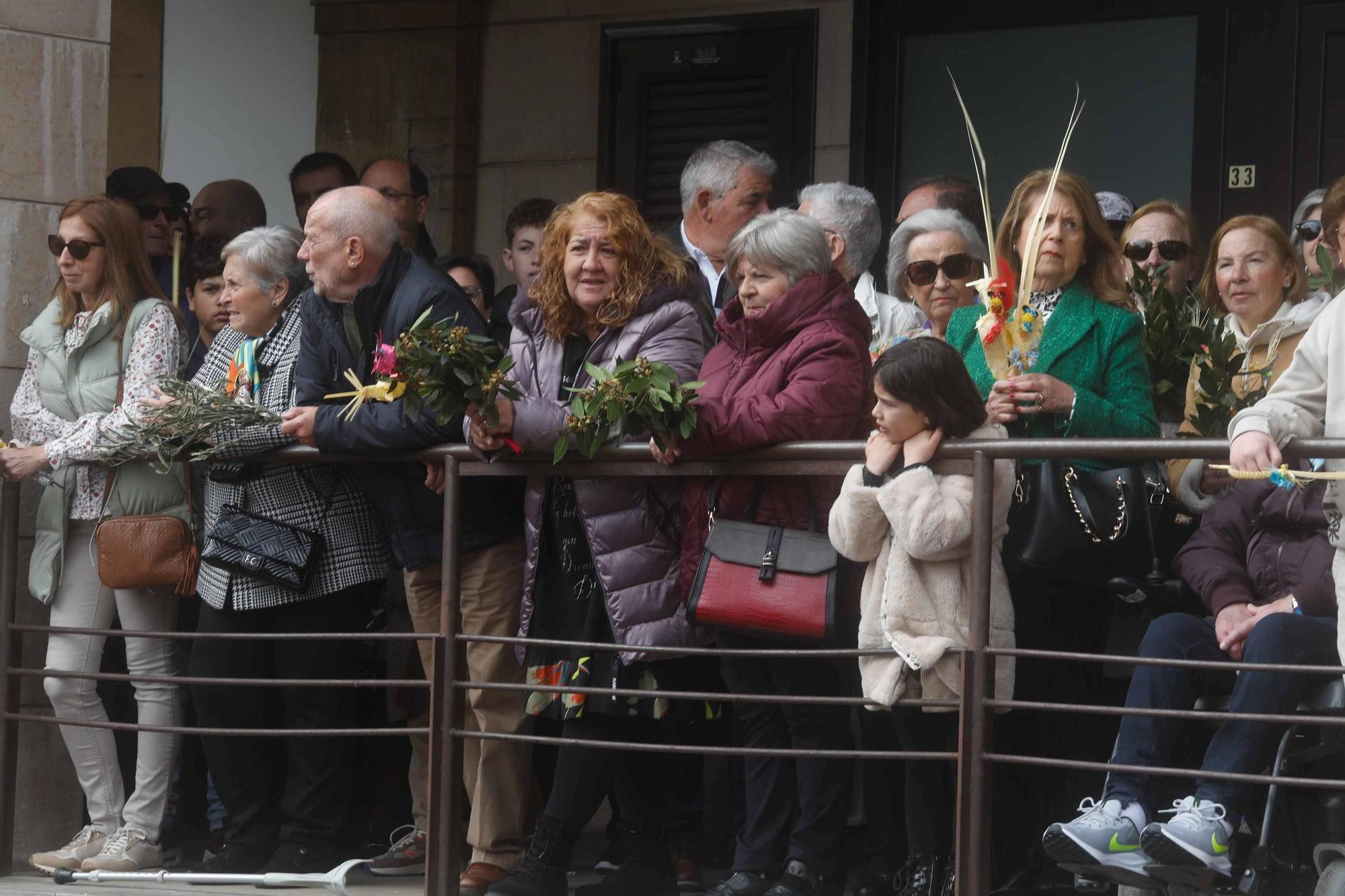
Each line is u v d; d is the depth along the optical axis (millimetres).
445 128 12227
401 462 7785
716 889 7199
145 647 8469
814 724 6953
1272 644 6352
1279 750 6234
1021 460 6887
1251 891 6277
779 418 6730
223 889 7840
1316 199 8570
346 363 7789
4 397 9031
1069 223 7250
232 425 7695
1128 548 6711
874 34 11484
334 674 8094
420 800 8367
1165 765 6562
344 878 7578
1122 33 10969
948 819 6957
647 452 7000
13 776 8375
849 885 7531
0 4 9102
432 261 10328
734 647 7000
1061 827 6312
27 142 9148
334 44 12438
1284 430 6113
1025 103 11195
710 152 8938
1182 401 7766
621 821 7695
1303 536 6812
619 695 6910
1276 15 10578
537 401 7086
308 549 7918
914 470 6520
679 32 11844
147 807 8430
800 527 6953
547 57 12117
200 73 12570
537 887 7207
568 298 7410
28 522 9039
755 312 7055
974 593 6484
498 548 7695
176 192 10922
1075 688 7207
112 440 8172
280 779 8461
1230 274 7750
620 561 7156
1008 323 6891
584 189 12062
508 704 7684
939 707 6547
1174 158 10836
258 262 8234
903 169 11469
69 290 8641
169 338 8547
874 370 7078
